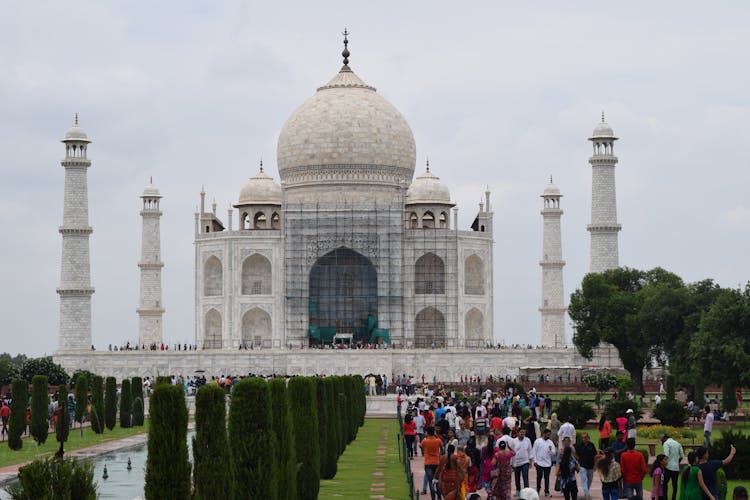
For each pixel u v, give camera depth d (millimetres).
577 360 194750
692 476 53000
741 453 74375
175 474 45625
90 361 194625
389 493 70938
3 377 183250
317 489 66750
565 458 61969
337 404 91562
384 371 190875
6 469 84875
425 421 93312
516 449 68188
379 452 98875
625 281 187500
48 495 38438
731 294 123188
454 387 176625
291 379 67062
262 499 52719
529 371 190000
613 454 61031
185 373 192750
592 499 67062
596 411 129500
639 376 174125
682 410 114438
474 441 70625
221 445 48500
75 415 120750
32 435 104875
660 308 163375
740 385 121250
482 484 68625
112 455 98938
